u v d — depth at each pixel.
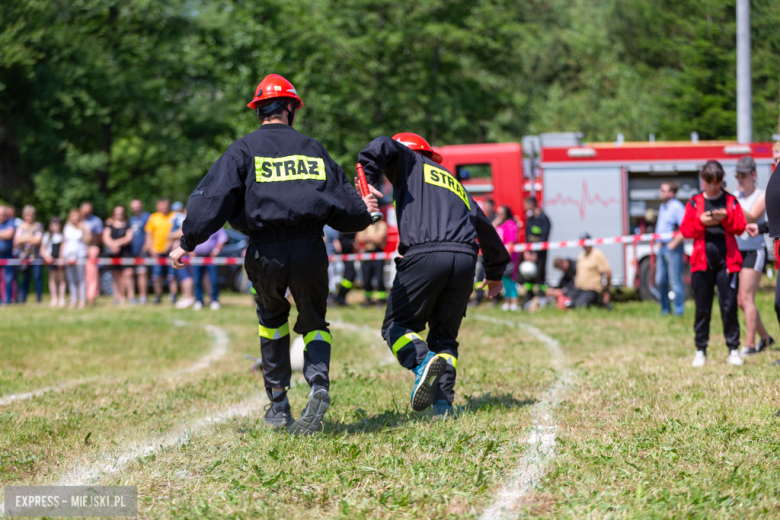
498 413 8.11
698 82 41.81
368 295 24.64
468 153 25.47
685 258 23.17
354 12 41.00
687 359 11.98
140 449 7.07
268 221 7.02
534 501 5.35
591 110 58.66
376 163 7.79
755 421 7.33
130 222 27.39
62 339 17.23
